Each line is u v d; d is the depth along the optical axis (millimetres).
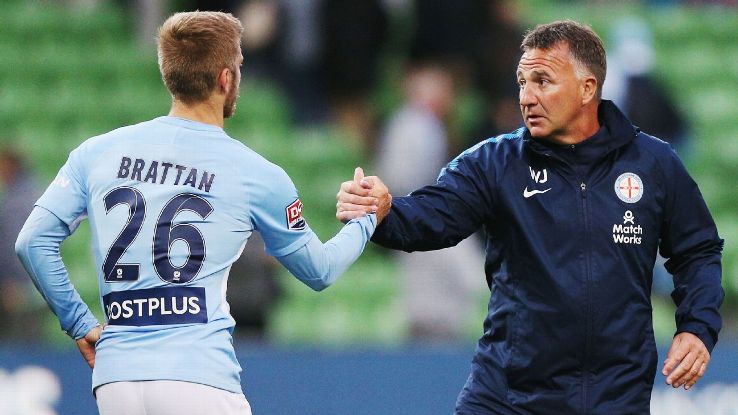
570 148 16000
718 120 45000
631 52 39094
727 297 38156
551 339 15719
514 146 16438
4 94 42188
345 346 29859
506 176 16203
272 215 14984
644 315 15961
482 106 38562
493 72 37938
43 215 14930
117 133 15141
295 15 40750
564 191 15961
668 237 16500
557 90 15797
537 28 16219
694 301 16219
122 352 14336
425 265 31438
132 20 45438
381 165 37250
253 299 29750
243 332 29953
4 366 26641
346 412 27516
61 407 26688
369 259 37906
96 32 44688
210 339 14445
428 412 27641
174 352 14266
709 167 42344
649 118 38438
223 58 15008
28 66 43094
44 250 14961
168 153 14820
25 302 32469
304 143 40688
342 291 36531
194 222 14578
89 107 42031
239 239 14812
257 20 40938
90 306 34469
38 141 40562
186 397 14180
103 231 14664
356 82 40719
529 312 15836
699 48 48219
